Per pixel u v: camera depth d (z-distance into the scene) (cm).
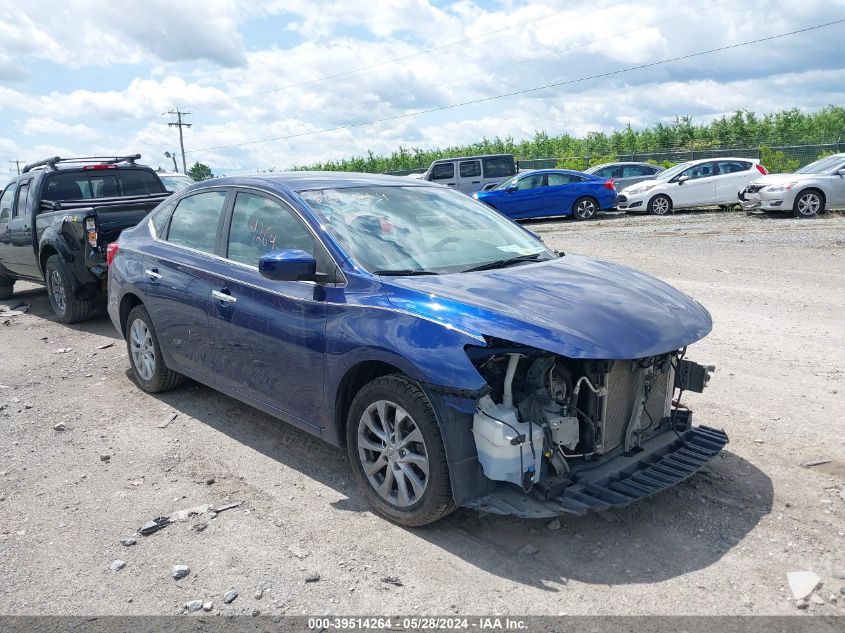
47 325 891
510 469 323
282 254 380
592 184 2086
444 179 2481
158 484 422
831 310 812
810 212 1700
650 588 308
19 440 497
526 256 437
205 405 556
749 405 523
